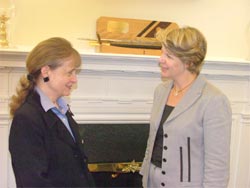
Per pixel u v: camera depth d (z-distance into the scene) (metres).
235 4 2.48
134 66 2.11
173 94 1.46
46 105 1.18
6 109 2.03
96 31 2.20
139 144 2.37
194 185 1.32
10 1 2.02
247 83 2.44
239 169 2.55
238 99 2.45
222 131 1.25
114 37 2.18
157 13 2.33
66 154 1.19
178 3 2.36
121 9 2.26
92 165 2.32
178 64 1.33
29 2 2.09
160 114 1.46
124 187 2.44
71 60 1.21
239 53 2.54
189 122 1.30
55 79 1.19
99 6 2.21
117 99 2.22
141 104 2.26
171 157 1.35
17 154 1.08
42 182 1.07
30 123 1.10
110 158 2.34
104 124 2.28
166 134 1.37
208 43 2.49
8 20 2.01
